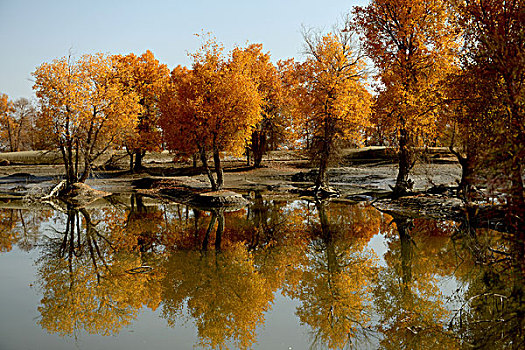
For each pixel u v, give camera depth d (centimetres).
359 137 2697
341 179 3491
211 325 852
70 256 1422
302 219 2030
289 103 4181
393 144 2309
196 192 2836
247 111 2548
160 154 6072
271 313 916
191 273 1212
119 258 1381
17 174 4216
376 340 763
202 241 1612
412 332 786
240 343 760
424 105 1958
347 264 1283
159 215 2233
